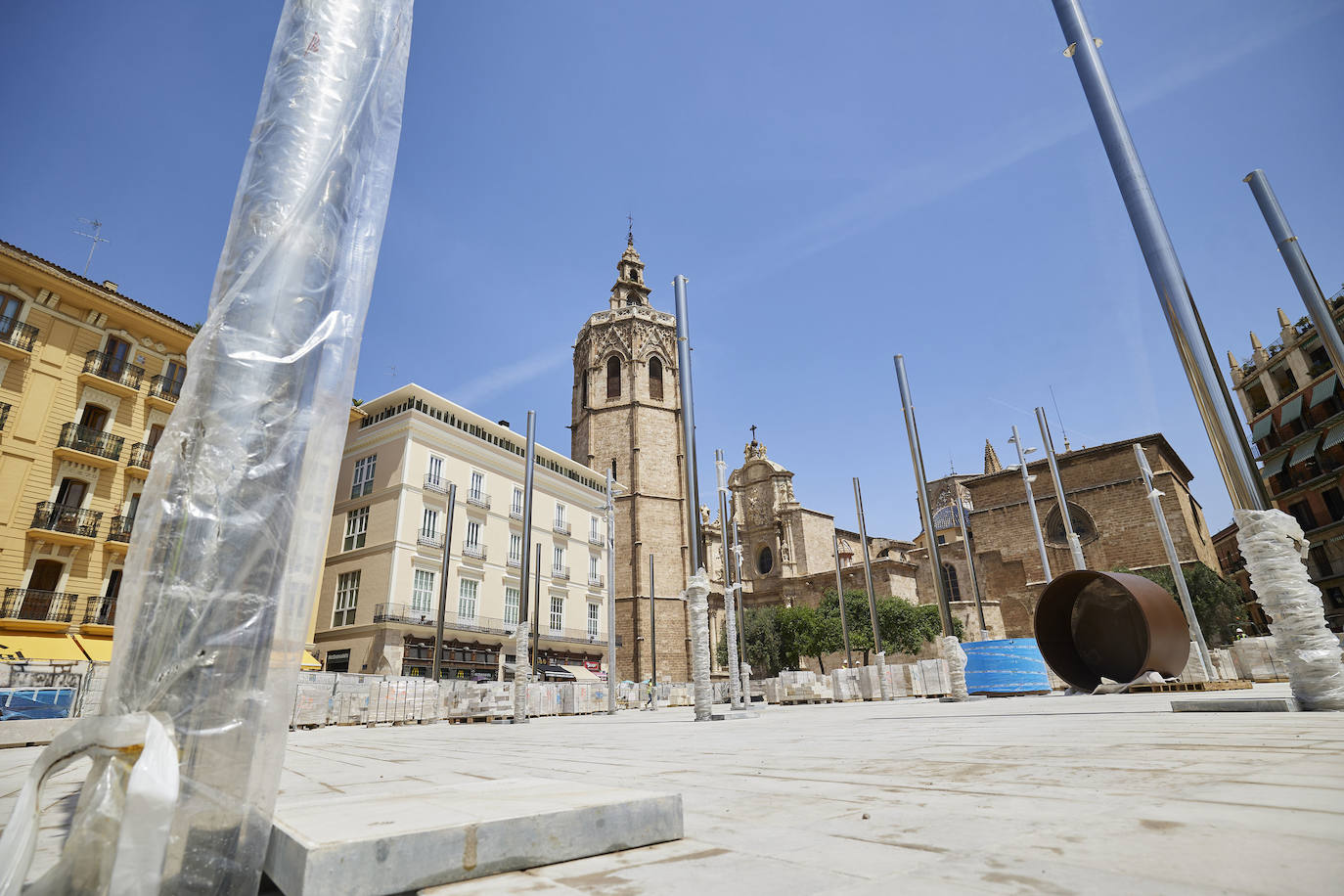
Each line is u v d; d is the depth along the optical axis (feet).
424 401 154.61
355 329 9.27
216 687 6.78
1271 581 25.63
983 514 195.83
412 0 11.85
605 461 233.14
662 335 253.03
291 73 9.93
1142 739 17.48
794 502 221.46
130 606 7.02
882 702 85.92
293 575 7.73
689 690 158.30
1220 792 9.27
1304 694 24.57
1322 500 167.32
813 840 7.97
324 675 81.30
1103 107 30.22
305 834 6.44
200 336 8.30
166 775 5.95
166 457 7.67
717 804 11.21
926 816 9.08
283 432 8.04
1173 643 48.21
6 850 5.78
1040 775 12.35
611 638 109.09
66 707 66.95
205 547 7.21
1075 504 181.78
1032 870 6.05
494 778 16.74
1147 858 6.17
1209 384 26.66
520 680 70.95
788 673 110.83
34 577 92.94
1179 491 169.68
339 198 9.53
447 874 6.58
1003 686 73.56
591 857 7.64
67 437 97.60
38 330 97.76
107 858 5.82
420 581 140.26
